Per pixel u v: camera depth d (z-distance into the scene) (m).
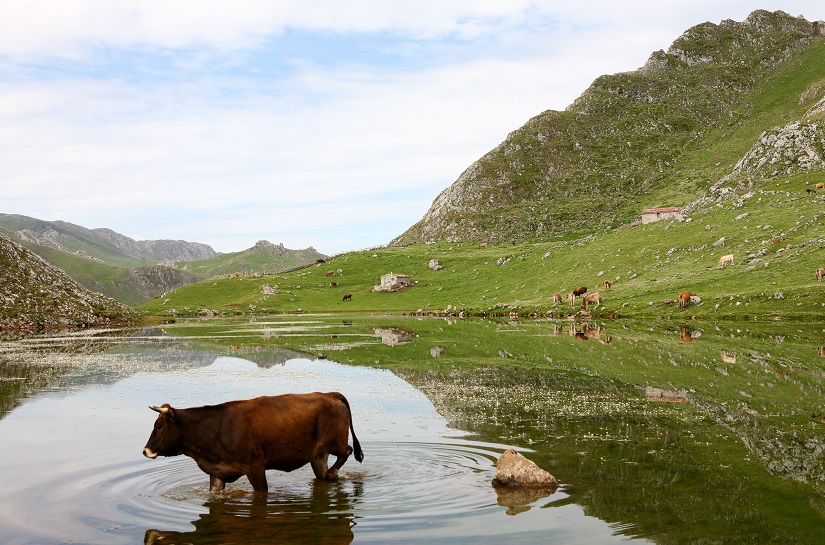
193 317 143.75
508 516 13.66
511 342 56.88
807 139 157.62
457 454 19.05
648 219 181.50
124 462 18.53
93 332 89.56
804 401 27.02
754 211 120.12
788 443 19.80
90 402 29.02
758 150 163.12
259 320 122.38
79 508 14.52
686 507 14.12
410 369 40.31
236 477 15.85
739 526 12.93
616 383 32.94
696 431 21.67
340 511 14.12
